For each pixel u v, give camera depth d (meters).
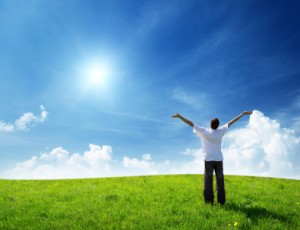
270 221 8.56
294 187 15.08
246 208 9.86
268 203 10.91
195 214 9.23
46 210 10.52
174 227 8.20
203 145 10.07
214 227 8.15
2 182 18.66
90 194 13.03
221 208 9.75
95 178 19.17
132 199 11.66
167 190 13.40
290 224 8.38
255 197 11.98
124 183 16.17
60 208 10.69
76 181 17.98
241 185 15.09
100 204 10.95
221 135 9.95
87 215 9.55
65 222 8.88
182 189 13.55
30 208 10.92
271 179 18.06
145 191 13.25
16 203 11.87
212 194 10.16
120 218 9.16
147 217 9.12
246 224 8.31
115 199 11.80
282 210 9.87
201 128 9.87
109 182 16.83
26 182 18.47
